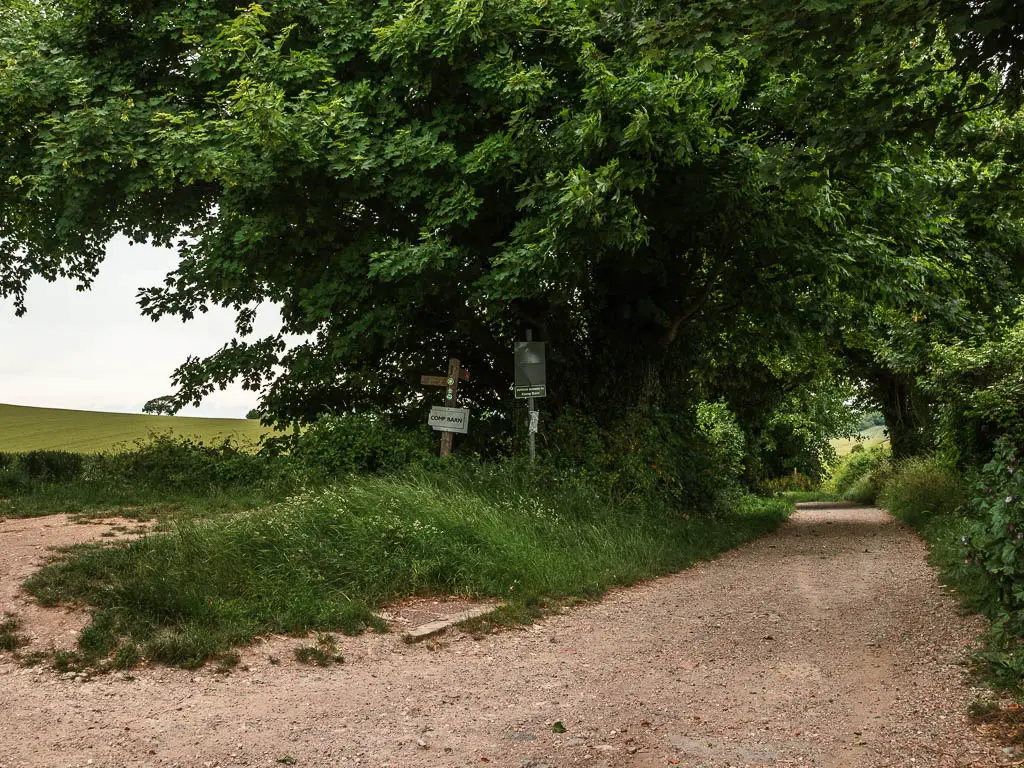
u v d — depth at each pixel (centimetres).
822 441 4916
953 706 501
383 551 899
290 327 1883
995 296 1892
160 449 1578
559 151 1410
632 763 433
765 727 489
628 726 496
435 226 1459
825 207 1446
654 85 1304
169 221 1800
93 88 1544
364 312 1586
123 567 796
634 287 1812
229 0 1606
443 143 1451
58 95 1526
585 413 1827
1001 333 1870
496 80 1422
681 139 1313
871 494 3675
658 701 550
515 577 934
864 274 1623
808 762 428
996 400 1599
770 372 3145
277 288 1714
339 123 1418
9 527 1098
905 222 1673
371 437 1523
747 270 1742
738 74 1369
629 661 663
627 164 1373
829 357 2691
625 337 1870
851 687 566
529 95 1396
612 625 807
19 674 573
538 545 1080
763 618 825
